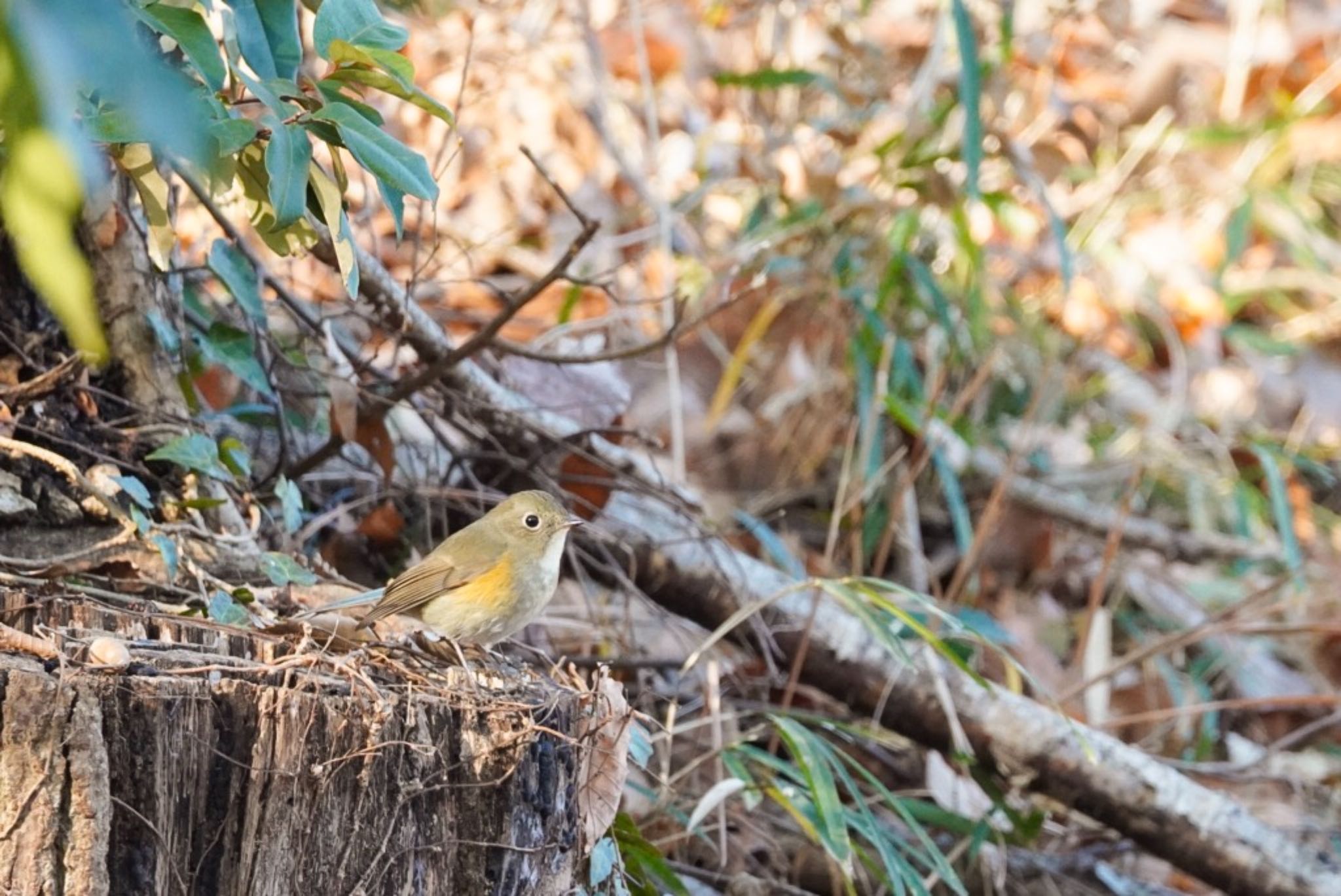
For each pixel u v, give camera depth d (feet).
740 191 47.03
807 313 43.37
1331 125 59.06
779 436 41.42
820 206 42.42
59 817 14.56
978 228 48.14
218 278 25.68
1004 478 37.35
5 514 21.59
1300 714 42.57
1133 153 50.80
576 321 41.39
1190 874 31.48
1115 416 50.26
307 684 16.55
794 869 31.42
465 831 17.24
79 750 14.61
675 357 39.37
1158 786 31.09
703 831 28.40
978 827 31.09
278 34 19.30
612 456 31.50
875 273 42.78
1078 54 55.88
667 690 32.96
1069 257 38.09
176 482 24.09
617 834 23.97
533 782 17.47
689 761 31.68
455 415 31.27
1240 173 55.72
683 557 32.22
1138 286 51.88
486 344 27.32
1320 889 30.58
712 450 41.98
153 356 24.07
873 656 32.09
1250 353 56.49
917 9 50.88
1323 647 45.32
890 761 34.65
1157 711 38.86
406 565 30.45
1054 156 47.57
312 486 30.89
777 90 45.78
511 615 23.98
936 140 44.19
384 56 18.22
